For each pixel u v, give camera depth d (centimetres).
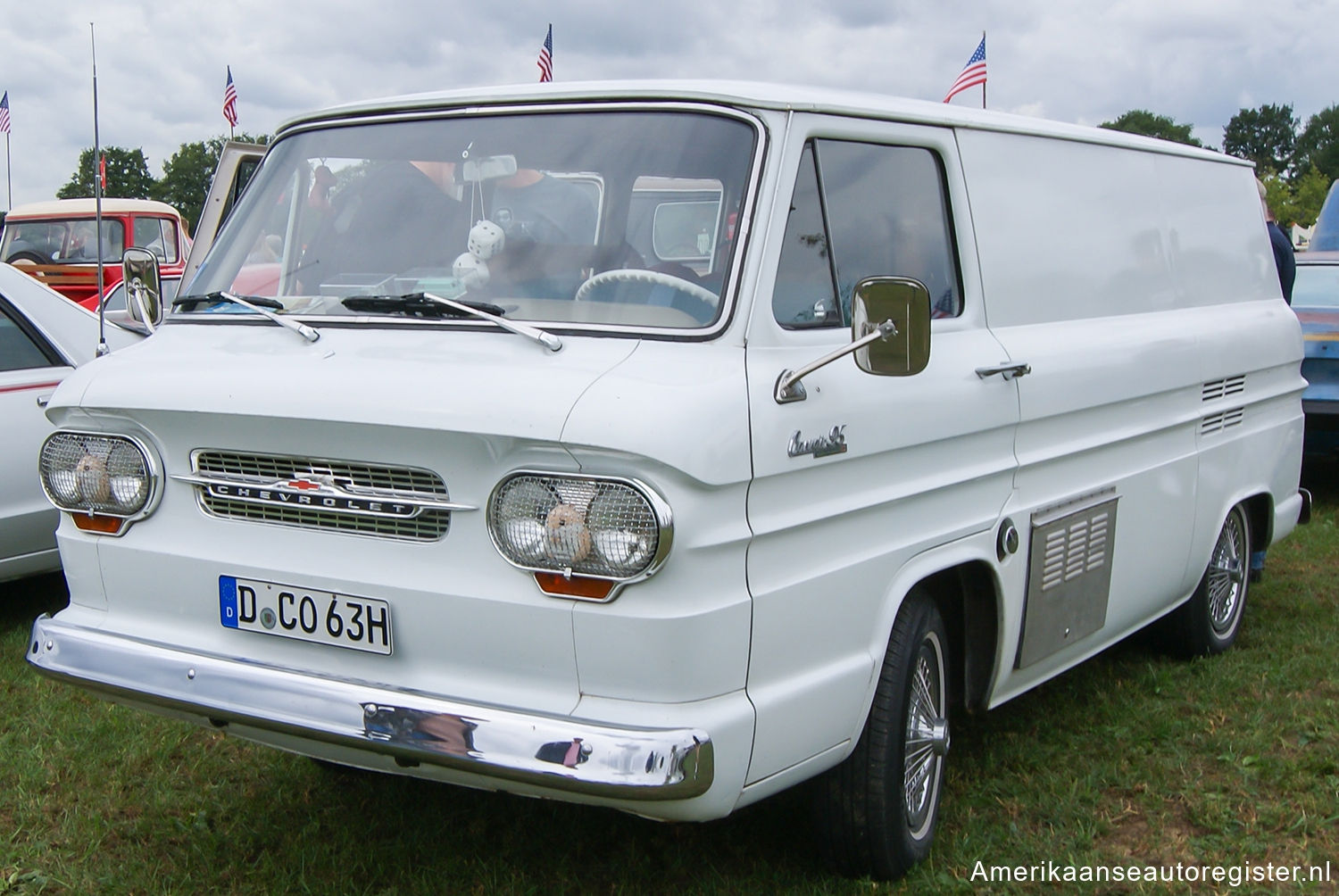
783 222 307
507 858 362
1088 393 409
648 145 320
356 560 295
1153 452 464
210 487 314
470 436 273
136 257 389
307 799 398
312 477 301
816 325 316
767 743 285
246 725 298
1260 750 438
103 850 365
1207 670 529
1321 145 12250
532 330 298
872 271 338
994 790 406
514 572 276
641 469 262
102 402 323
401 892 342
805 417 295
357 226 352
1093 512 418
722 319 292
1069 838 375
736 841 370
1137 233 472
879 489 322
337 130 374
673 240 309
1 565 552
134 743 430
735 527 276
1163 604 496
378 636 291
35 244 1517
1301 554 735
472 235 331
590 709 270
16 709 463
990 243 383
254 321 348
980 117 389
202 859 357
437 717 273
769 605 285
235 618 312
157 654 313
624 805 266
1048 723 465
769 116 313
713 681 273
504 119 345
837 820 335
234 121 1297
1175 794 408
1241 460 536
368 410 284
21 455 552
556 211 325
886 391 323
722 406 275
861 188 338
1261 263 587
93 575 336
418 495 287
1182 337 476
